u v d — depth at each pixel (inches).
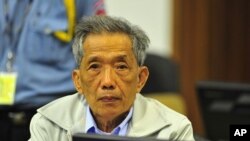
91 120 116.8
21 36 186.7
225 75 316.2
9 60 186.5
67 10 188.1
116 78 106.0
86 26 107.7
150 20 299.6
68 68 189.9
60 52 188.4
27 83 186.5
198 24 306.5
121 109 107.7
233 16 313.4
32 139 119.8
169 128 115.2
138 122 116.4
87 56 106.6
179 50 304.8
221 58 313.6
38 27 185.9
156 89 224.8
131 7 295.6
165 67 227.9
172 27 302.8
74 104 123.5
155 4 299.7
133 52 107.6
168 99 219.8
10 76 186.2
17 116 188.4
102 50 105.5
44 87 187.3
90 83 107.0
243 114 132.9
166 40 303.4
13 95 186.1
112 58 105.4
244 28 316.2
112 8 292.7
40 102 187.2
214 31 310.7
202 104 138.0
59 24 187.5
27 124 189.0
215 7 309.4
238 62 317.4
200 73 310.3
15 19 187.8
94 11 191.6
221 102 135.2
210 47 310.8
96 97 106.9
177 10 302.5
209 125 138.8
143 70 113.7
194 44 307.3
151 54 228.5
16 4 187.9
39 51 186.4
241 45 316.5
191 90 308.7
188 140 109.9
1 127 190.1
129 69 106.8
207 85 135.5
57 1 188.1
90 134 79.9
